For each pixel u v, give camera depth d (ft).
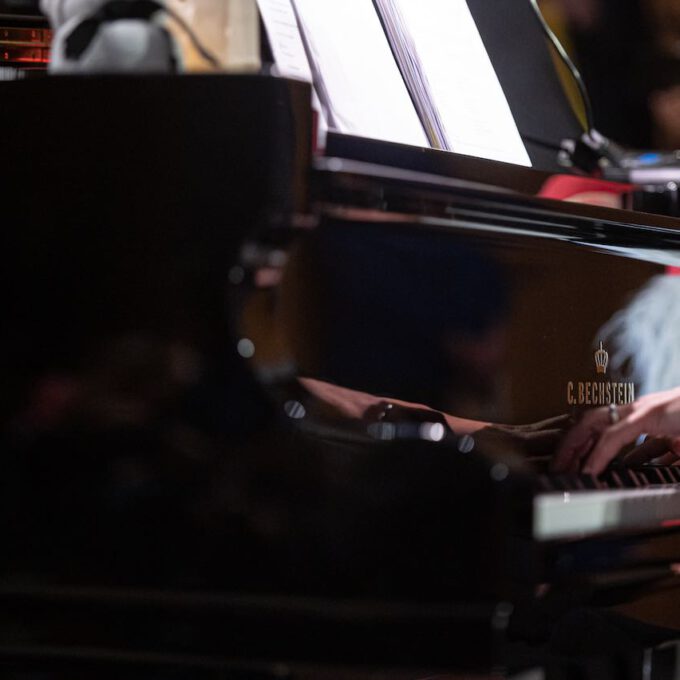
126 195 14.17
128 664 14.62
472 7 26.30
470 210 16.10
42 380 14.48
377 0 19.36
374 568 13.15
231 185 13.76
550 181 17.72
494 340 18.03
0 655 14.67
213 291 13.80
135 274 14.14
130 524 14.03
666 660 21.85
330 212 14.49
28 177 14.60
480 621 12.87
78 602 14.28
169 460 13.89
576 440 18.76
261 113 13.64
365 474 13.23
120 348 14.17
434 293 17.39
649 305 20.76
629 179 26.99
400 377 16.90
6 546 14.53
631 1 37.22
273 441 13.58
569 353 19.15
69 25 19.11
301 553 13.39
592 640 20.75
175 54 19.13
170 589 13.85
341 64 18.63
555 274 18.98
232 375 13.73
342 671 13.25
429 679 18.92
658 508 15.98
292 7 18.38
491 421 17.90
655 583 16.94
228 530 13.67
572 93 27.25
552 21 36.24
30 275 14.56
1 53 22.75
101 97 14.29
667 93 38.01
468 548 12.88
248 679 15.03
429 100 19.31
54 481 14.37
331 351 16.17
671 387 21.29
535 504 13.23
